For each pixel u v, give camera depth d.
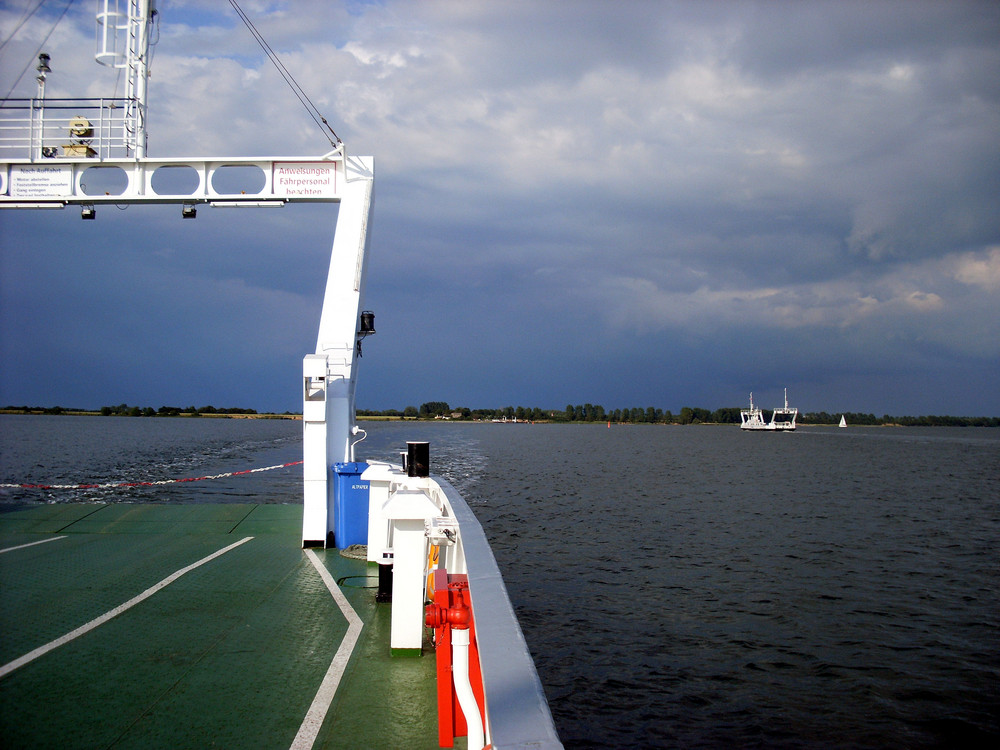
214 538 9.85
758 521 26.66
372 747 3.82
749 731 9.56
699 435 168.25
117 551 9.00
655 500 32.38
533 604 14.63
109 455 46.62
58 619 6.10
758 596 15.68
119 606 6.51
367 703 4.41
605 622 13.63
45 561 8.41
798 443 118.56
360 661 5.15
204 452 50.81
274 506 11.97
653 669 11.48
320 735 3.96
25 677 4.78
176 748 3.79
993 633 13.47
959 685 11.09
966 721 9.92
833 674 11.45
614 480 42.06
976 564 19.45
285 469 36.47
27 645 5.43
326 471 9.27
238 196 10.79
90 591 7.04
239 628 5.89
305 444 9.22
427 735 3.96
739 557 19.70
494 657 2.16
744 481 44.19
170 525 10.65
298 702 4.41
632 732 9.50
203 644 5.49
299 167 10.79
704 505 31.25
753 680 11.16
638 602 14.98
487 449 73.00
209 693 4.54
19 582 7.41
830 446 106.38
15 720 4.11
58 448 54.94
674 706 10.23
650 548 20.53
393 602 5.29
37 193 10.65
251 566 8.20
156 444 62.50
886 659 12.10
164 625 5.96
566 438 125.62
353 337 10.30
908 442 126.62
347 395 10.27
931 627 13.80
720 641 12.79
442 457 56.84
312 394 9.22
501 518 25.27
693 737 9.41
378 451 52.66
